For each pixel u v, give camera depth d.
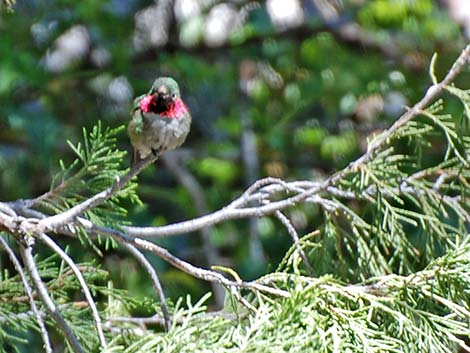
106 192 6.51
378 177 7.06
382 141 6.85
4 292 7.32
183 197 13.29
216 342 5.39
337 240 7.10
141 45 14.27
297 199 6.84
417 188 7.09
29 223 6.31
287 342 5.21
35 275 6.16
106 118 13.62
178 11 14.55
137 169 6.86
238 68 14.59
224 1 14.67
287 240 12.75
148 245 6.36
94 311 6.02
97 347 7.10
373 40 14.92
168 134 6.85
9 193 12.45
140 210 11.89
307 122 14.82
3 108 11.99
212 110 14.77
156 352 5.32
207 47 14.60
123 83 13.87
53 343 9.73
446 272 5.93
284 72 14.91
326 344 5.37
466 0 15.07
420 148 7.09
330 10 15.14
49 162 12.08
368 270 7.05
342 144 14.45
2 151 12.43
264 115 14.86
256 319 5.43
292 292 5.52
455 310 5.83
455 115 12.11
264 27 14.60
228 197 14.05
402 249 7.02
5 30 12.62
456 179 7.39
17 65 12.12
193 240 13.05
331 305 5.73
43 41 13.15
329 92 14.66
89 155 6.86
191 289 11.97
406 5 14.90
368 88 14.59
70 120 13.50
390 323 5.96
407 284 5.93
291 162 14.60
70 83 13.48
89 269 7.50
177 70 14.03
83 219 6.44
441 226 7.07
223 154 14.27
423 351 5.74
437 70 14.66
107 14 13.45
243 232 13.18
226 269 6.01
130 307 8.21
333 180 6.88
